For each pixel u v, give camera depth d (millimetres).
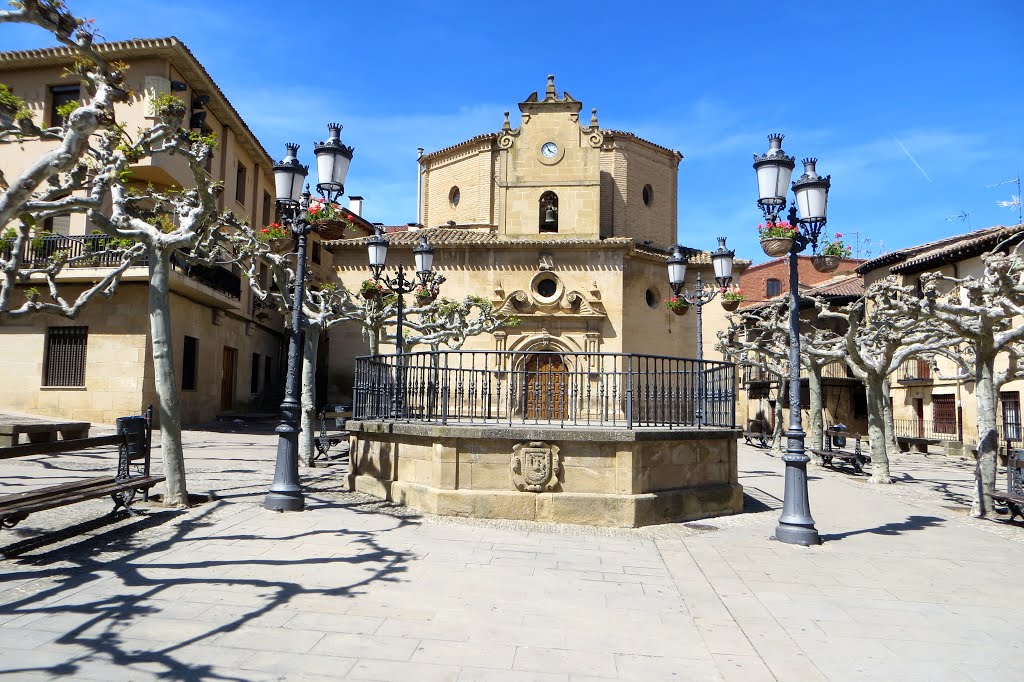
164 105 8609
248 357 28875
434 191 35344
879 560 7742
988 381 11695
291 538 7645
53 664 4238
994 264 11281
